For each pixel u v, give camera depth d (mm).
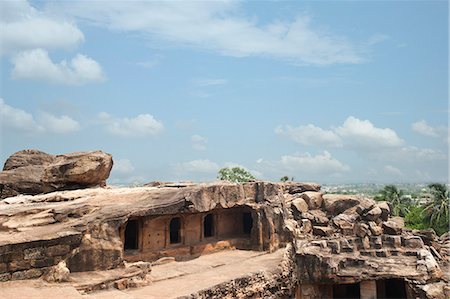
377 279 28359
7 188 31062
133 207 22328
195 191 25531
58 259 18328
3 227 19219
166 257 25766
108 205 22562
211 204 26828
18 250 17062
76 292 16562
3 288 16312
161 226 26469
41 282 17297
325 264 29000
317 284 29969
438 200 57656
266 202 30984
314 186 40938
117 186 34062
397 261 29297
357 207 35625
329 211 36781
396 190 74000
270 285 24688
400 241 31766
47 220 20266
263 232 30234
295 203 36594
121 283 19438
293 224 33375
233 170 60406
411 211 66812
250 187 30766
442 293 26594
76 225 19656
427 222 57031
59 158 32094
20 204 23438
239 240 30938
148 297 18469
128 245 26328
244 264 26281
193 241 28750
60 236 18406
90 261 19453
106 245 20141
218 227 31719
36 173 31891
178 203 24125
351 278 28438
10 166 34875
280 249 30547
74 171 29328
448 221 54812
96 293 18000
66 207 21375
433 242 33750
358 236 33094
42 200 24484
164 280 21906
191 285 20797
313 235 34469
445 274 28672
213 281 21672
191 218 28719
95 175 30250
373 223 33500
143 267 21281
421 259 29109
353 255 30578
